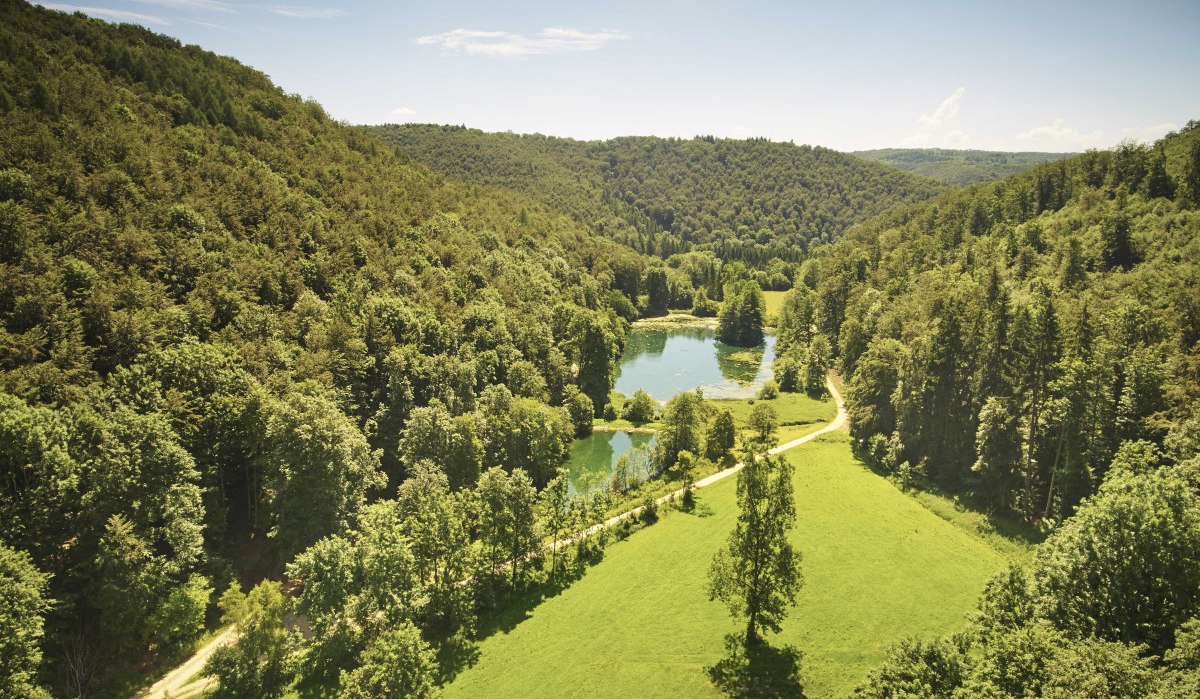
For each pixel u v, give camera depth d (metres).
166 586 50.59
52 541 47.69
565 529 74.44
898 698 33.94
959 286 102.12
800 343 165.75
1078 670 27.81
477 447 81.31
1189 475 50.06
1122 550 37.38
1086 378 66.06
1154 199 122.50
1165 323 76.25
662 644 55.31
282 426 60.28
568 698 49.00
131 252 75.31
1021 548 67.75
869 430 101.00
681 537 74.56
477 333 110.75
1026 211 153.75
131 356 64.56
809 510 79.69
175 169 95.12
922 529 74.50
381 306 96.00
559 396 120.88
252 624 47.62
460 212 173.75
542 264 183.38
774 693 48.59
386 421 82.44
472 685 50.62
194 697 45.88
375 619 51.69
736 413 122.44
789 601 59.03
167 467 52.69
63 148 83.19
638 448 102.25
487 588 60.38
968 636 39.78
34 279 62.81
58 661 45.22
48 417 49.75
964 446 84.00
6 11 114.25
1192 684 25.89
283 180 117.44
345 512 64.75
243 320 78.06
